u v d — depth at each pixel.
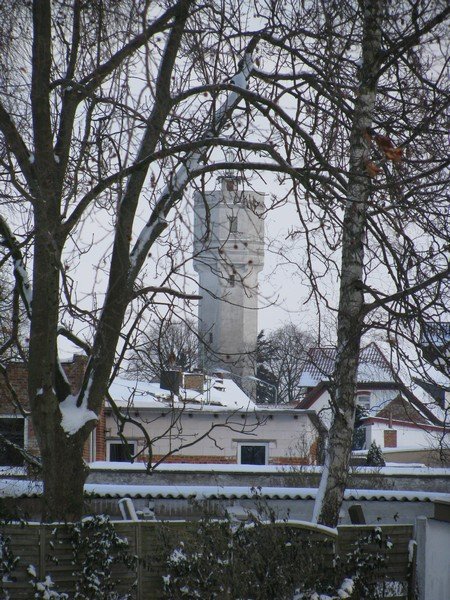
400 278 25.39
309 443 60.62
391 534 25.53
